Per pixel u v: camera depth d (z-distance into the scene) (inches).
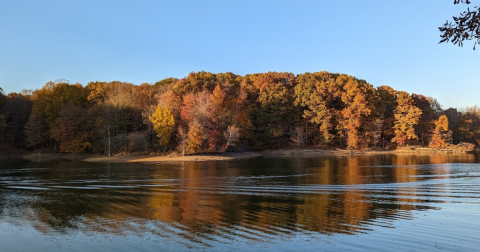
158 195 960.9
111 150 2920.8
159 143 2849.4
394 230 604.7
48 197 941.2
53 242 559.5
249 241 550.3
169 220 682.8
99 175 1469.0
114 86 3523.6
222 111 3041.3
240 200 883.4
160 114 2728.8
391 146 3676.2
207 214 730.8
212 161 2354.8
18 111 3602.4
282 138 3656.5
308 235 579.5
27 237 586.6
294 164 2012.8
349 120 3440.0
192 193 989.8
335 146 3607.3
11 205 836.6
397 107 3681.1
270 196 936.3
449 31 318.7
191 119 2792.8
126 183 1201.4
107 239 569.6
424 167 1737.2
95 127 3097.9
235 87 3496.6
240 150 3149.6
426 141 3895.2
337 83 3774.6
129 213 745.6
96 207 808.3
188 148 2637.8
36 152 3304.6
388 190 1021.8
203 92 2913.4
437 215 709.3
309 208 783.1
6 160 2679.6
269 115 3425.2
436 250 508.1
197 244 537.6
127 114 3112.7
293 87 3882.9
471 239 555.2
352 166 1833.2
